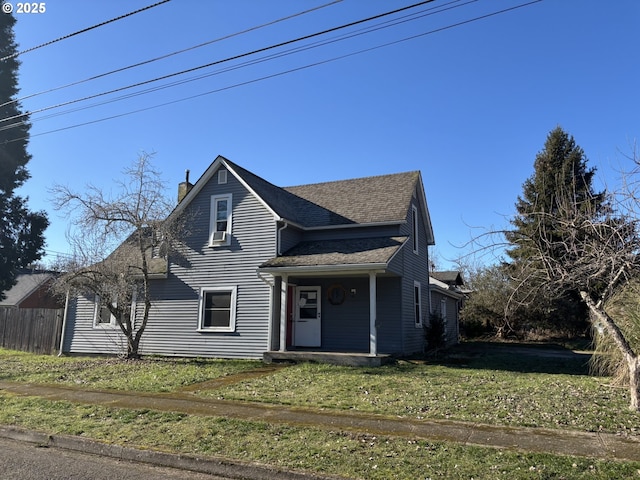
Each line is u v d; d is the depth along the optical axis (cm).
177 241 1681
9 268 2914
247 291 1584
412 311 1761
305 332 1667
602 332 971
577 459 546
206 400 890
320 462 550
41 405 868
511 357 1667
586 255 745
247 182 1639
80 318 1845
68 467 579
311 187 2081
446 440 624
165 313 1697
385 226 1652
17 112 3019
